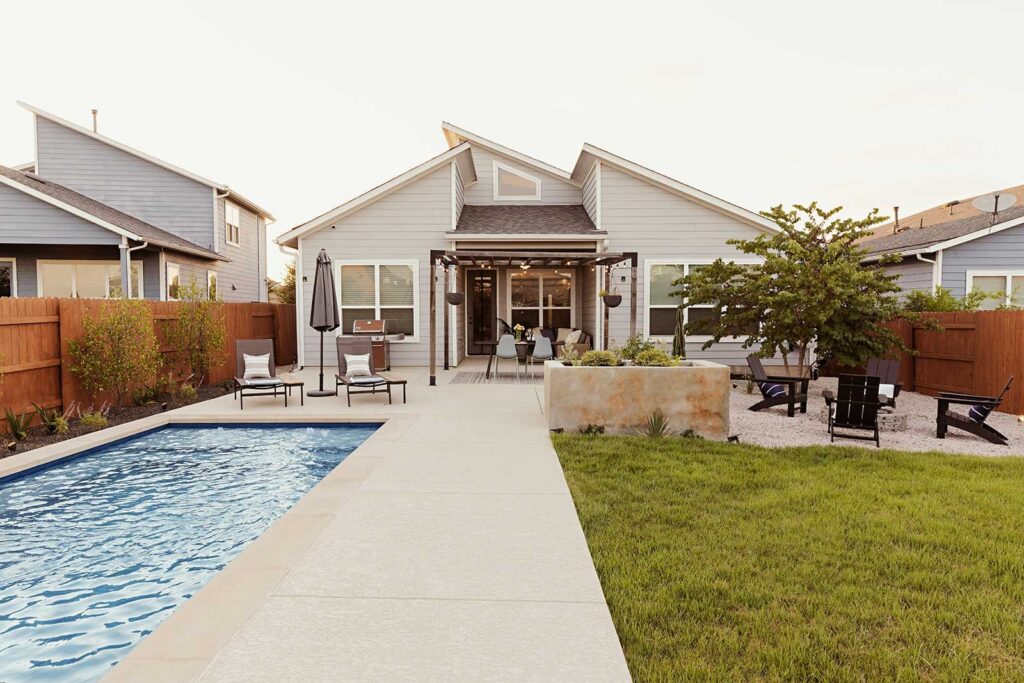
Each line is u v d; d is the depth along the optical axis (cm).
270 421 787
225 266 1961
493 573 309
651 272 1366
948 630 261
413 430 689
